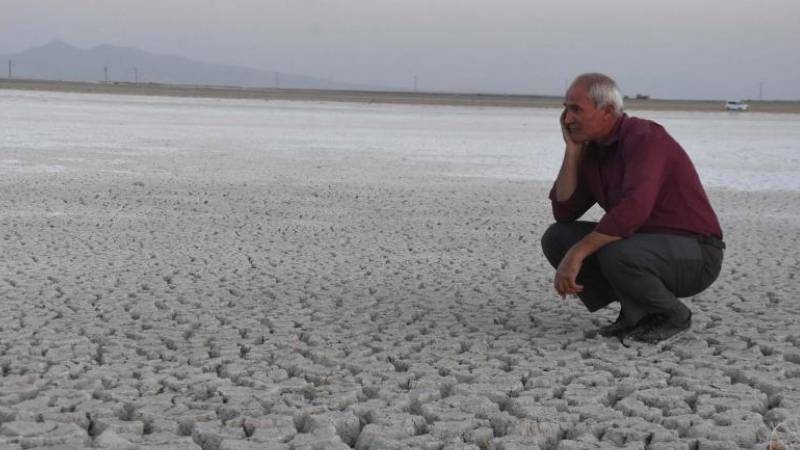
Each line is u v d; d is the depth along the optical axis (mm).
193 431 3764
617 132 5004
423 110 54219
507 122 41625
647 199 4805
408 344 5238
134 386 4406
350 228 10469
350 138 26766
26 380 4438
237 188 13984
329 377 4551
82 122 29016
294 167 17625
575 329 5676
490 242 9727
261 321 5859
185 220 10703
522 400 4199
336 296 6664
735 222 11922
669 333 5246
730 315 6176
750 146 27984
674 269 5020
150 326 5629
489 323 5840
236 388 4352
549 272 7871
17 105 38094
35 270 7414
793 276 7863
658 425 3906
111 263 7852
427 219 11414
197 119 34000
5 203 11539
